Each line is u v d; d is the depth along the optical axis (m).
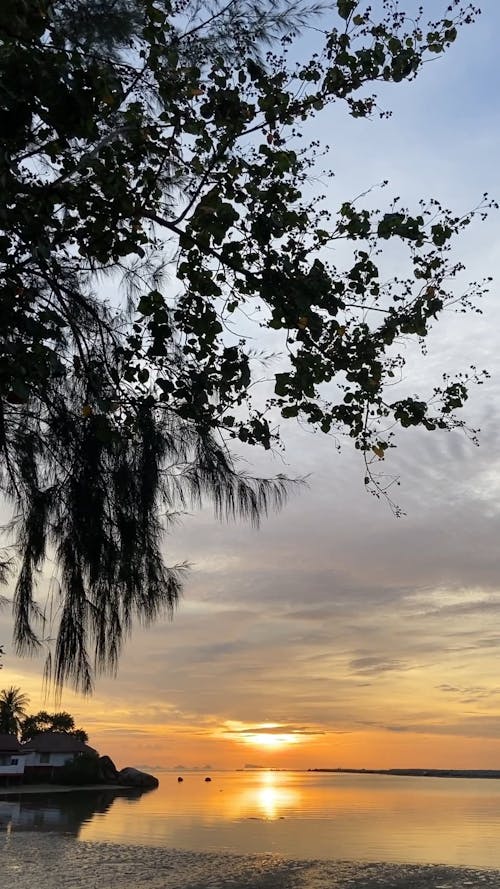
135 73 5.48
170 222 5.63
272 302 5.74
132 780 90.69
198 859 23.39
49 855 23.50
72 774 84.81
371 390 6.08
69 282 5.74
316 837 35.25
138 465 4.96
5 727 102.94
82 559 4.82
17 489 4.92
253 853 26.27
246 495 5.38
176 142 5.71
